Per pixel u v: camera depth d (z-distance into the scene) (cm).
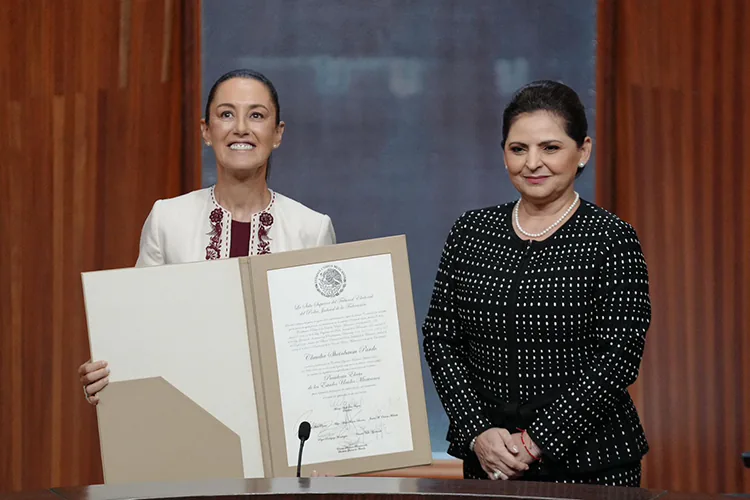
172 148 1051
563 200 623
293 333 597
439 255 1098
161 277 592
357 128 1102
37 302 1041
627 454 600
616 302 594
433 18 1100
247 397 591
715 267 1058
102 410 580
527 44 1095
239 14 1092
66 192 1043
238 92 665
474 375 632
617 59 1066
